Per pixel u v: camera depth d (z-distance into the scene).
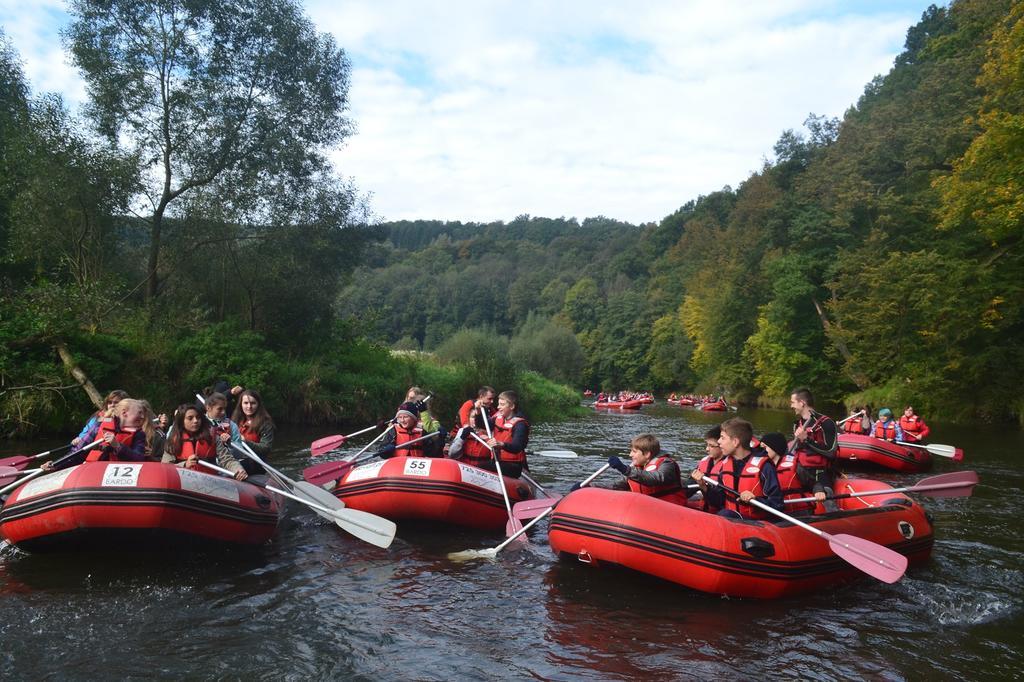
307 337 22.36
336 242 21.75
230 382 16.25
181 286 20.39
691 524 5.15
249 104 18.95
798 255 37.69
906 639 4.58
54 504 5.25
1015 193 19.16
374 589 5.35
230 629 4.50
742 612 4.97
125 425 6.12
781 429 25.34
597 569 5.92
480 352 25.78
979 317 24.53
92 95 17.48
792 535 5.35
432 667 4.03
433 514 6.89
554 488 9.88
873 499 6.88
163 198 18.44
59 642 4.22
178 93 17.89
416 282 111.31
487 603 5.08
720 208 84.25
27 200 16.42
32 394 12.80
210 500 5.59
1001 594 5.55
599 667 4.06
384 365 23.66
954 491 6.76
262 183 19.38
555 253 146.62
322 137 20.42
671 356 66.94
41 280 16.06
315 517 7.73
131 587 5.19
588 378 77.38
